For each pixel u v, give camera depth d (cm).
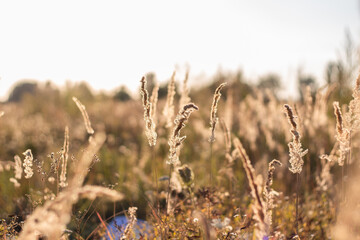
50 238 152
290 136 452
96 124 870
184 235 232
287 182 400
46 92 1276
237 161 441
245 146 473
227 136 325
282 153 423
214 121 232
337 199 287
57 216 123
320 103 408
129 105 1084
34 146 677
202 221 174
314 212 320
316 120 409
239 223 247
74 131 799
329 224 280
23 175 379
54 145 668
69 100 1219
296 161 197
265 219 148
